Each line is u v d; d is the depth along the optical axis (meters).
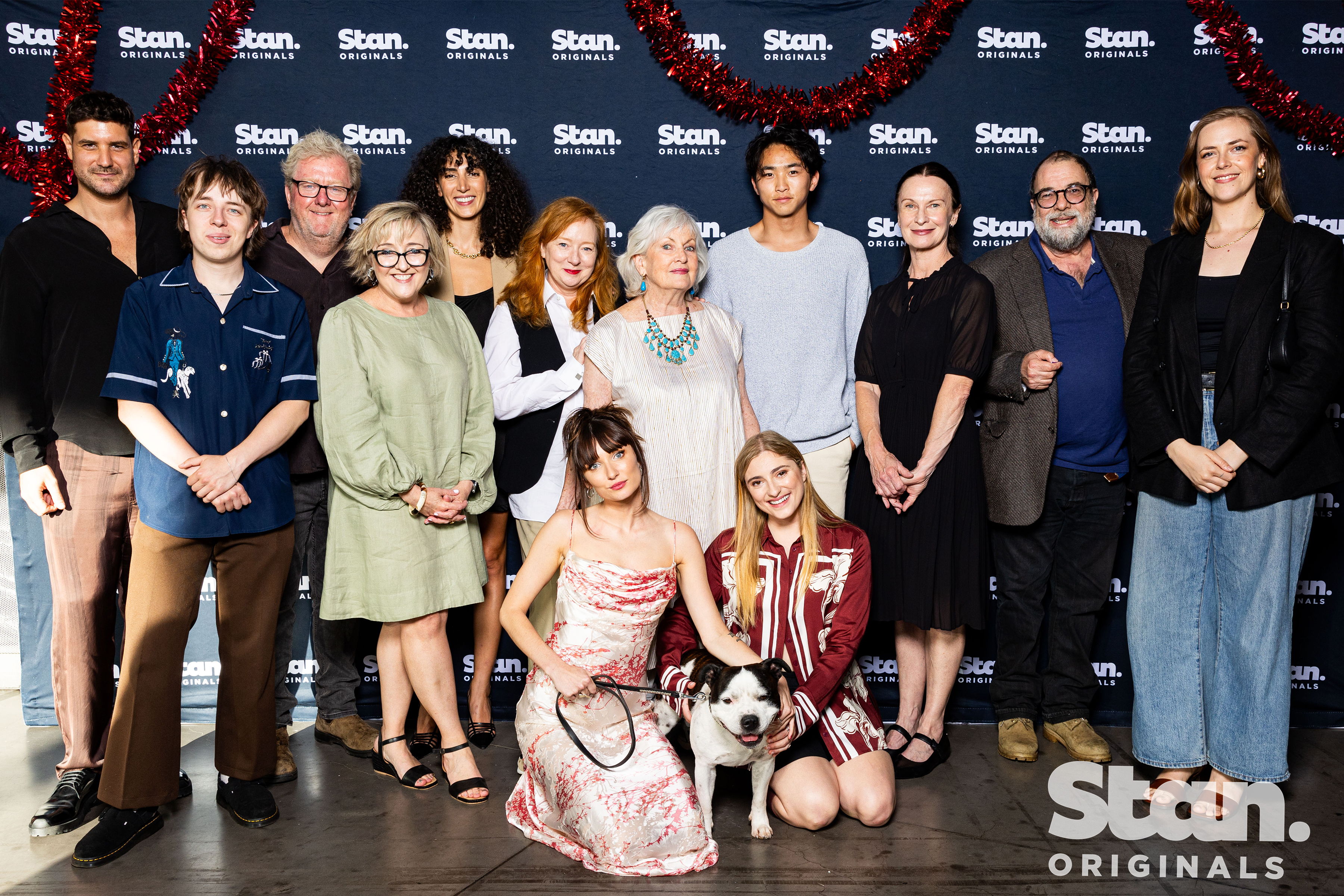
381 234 2.91
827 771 2.77
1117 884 2.46
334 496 3.01
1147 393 2.94
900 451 3.17
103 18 3.61
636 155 3.73
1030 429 3.28
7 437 2.96
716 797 3.03
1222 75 3.64
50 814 2.79
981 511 3.14
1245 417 2.74
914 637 3.35
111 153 2.99
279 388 2.85
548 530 2.73
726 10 3.68
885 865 2.56
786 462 2.74
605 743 2.68
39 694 3.69
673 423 3.04
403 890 2.44
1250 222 2.83
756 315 3.39
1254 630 2.78
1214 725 2.89
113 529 3.05
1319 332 2.68
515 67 3.70
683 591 2.77
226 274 2.77
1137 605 3.02
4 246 3.46
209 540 2.76
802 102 3.65
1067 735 3.42
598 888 2.45
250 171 3.57
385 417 2.92
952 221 3.23
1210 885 2.45
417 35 3.68
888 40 3.68
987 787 3.10
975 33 3.66
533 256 3.29
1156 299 2.98
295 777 3.18
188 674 3.79
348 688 3.53
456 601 2.98
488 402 3.16
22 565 3.66
